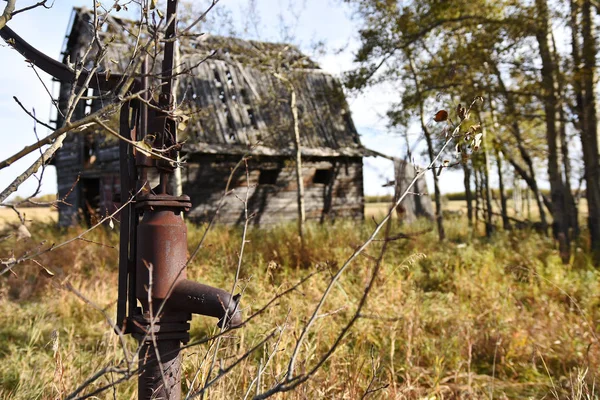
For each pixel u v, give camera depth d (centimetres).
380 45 1317
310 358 385
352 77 1351
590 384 406
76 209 1852
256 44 1444
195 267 834
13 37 189
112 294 709
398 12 1312
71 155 1962
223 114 1784
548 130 1227
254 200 1789
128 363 137
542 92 1153
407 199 1902
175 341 203
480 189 1977
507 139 1526
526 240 1063
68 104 159
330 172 1969
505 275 806
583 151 1168
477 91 1149
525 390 420
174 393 202
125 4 176
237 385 316
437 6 1251
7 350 500
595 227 1131
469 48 1185
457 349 495
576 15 1106
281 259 1015
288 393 284
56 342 218
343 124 2042
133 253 210
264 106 1733
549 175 1237
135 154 204
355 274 780
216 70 1894
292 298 589
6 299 690
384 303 592
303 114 1888
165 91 206
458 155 179
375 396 342
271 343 370
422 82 1293
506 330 532
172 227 200
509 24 1147
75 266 818
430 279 831
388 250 952
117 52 1266
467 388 406
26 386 379
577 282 727
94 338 544
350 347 491
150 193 204
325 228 1452
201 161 1688
